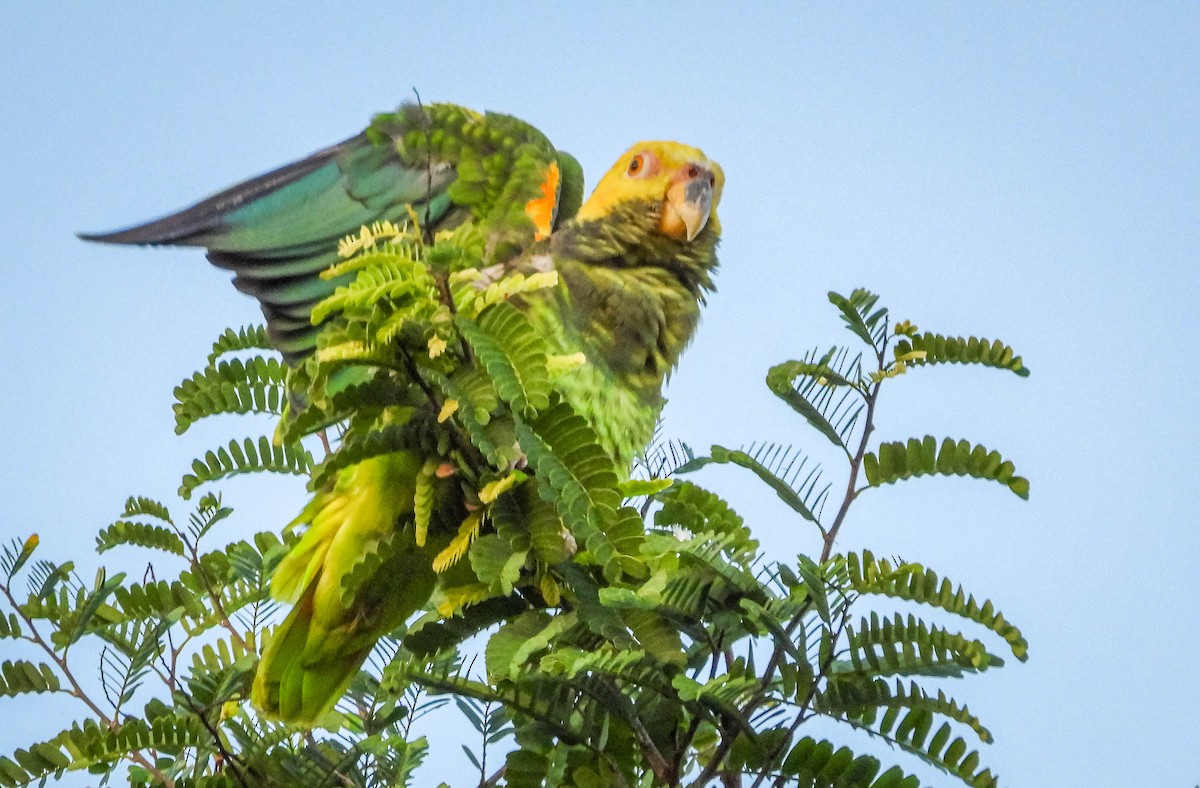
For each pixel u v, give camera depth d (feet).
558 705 18.76
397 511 24.06
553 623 18.69
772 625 16.72
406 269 18.56
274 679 24.34
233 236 25.89
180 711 21.53
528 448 17.67
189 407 25.68
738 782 17.97
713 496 21.76
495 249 29.30
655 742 18.61
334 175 27.55
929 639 16.47
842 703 16.79
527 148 29.63
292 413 25.58
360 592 24.00
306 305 26.45
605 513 17.87
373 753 20.74
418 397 19.51
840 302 19.15
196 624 23.52
